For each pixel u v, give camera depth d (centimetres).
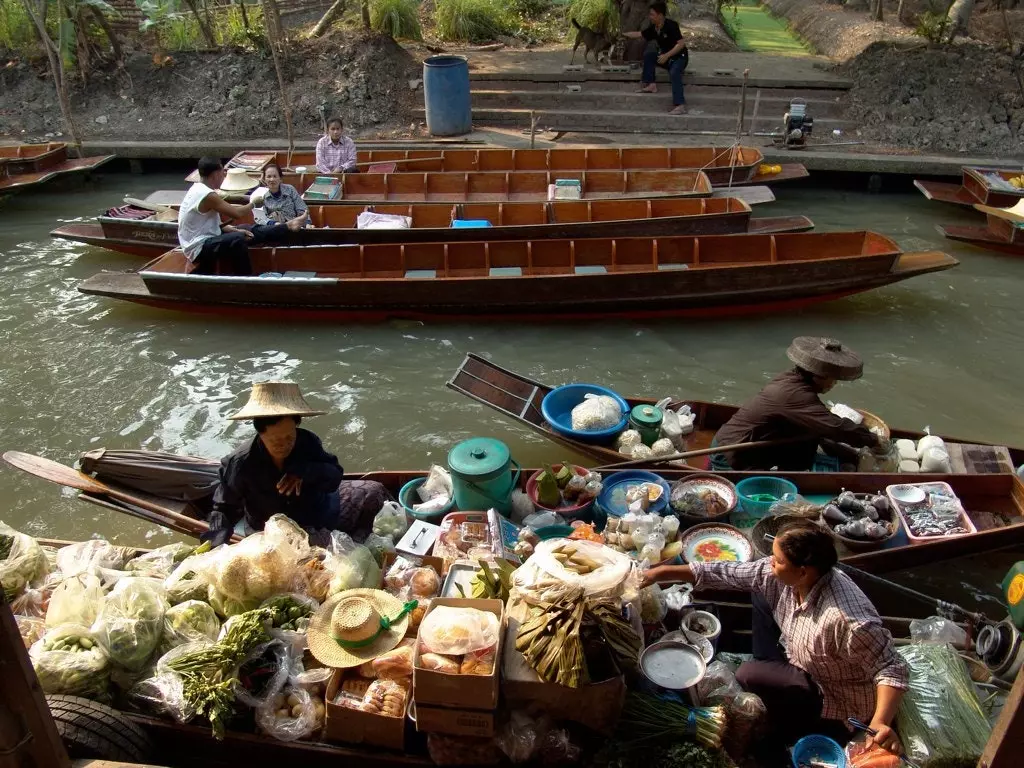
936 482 555
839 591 355
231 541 471
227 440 731
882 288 1012
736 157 1295
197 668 368
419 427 749
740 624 468
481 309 918
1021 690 266
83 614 392
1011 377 825
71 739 340
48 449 718
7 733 293
